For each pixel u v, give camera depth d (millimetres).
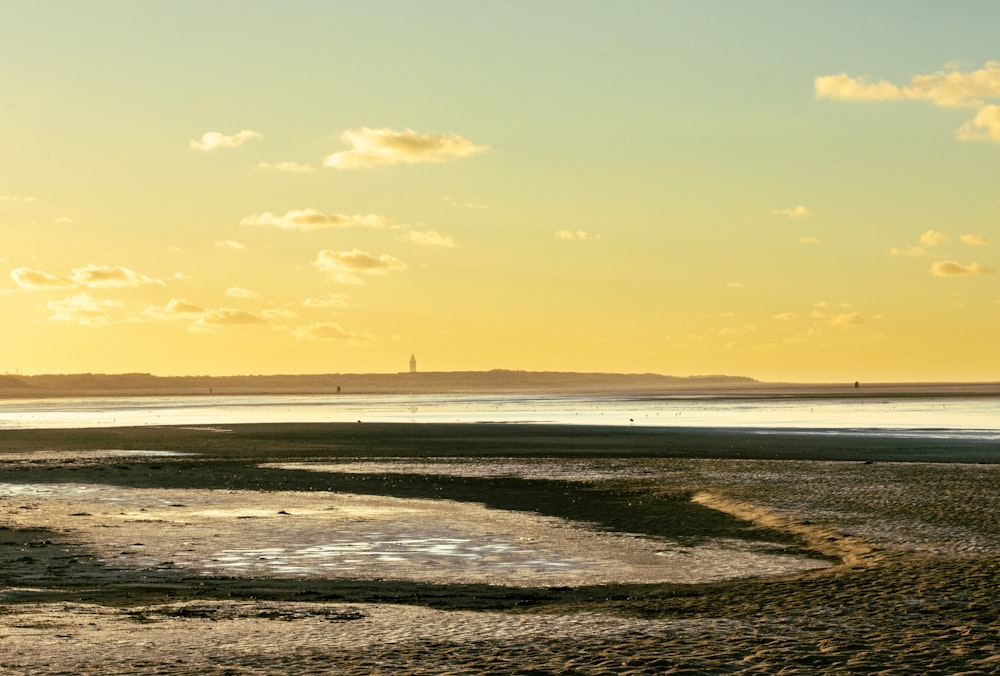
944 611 18484
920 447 63062
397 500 38469
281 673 14422
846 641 16312
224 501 38406
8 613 18719
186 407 192375
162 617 18484
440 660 15234
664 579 23469
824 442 68438
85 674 14242
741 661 15164
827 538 28375
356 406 189000
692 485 41688
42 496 40188
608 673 14539
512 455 59031
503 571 24562
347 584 22922
